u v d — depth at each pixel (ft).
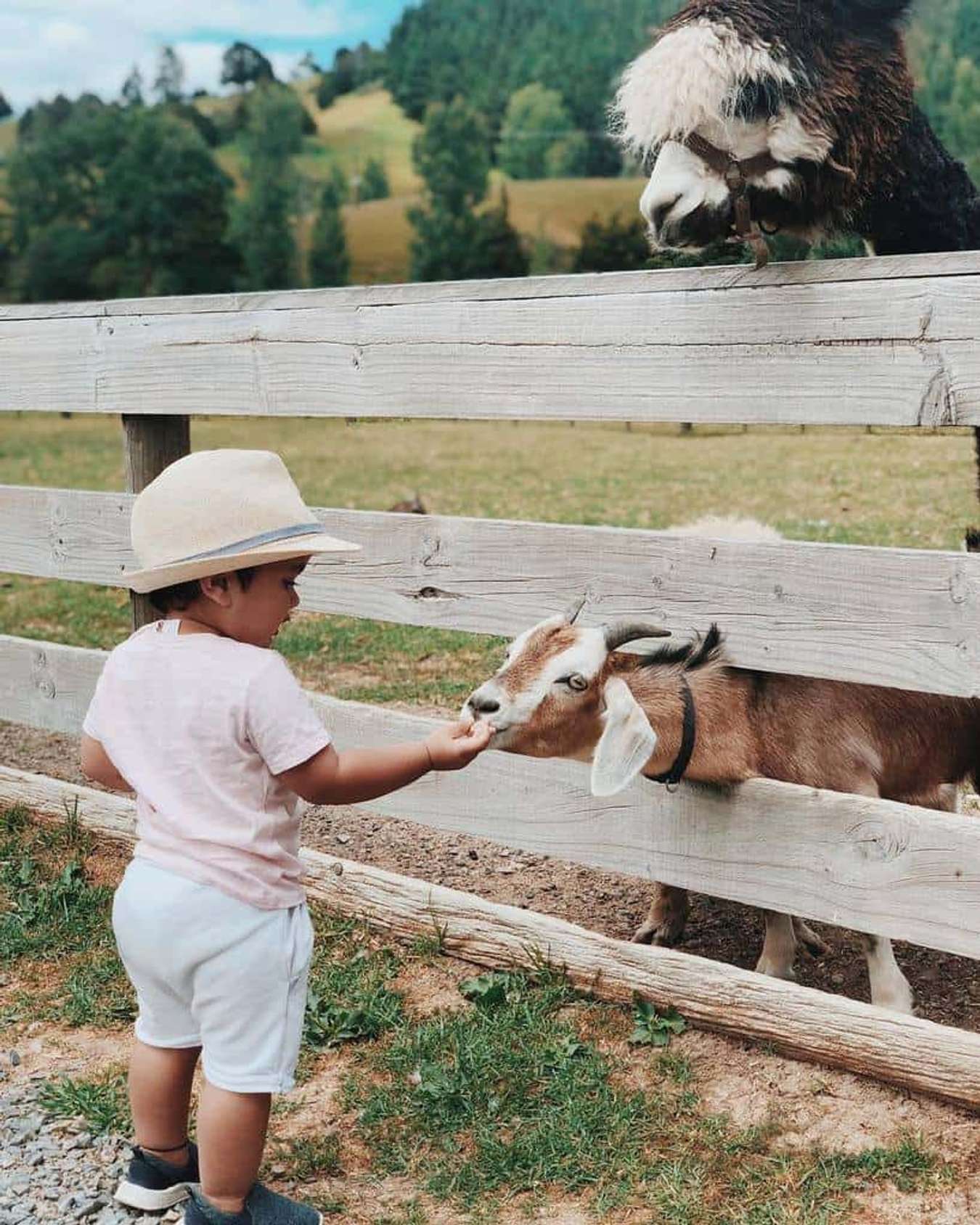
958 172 14.70
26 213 351.25
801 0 11.89
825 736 12.57
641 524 40.70
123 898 8.84
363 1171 10.42
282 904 8.84
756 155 11.71
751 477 53.93
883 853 11.24
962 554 10.48
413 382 13.26
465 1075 11.42
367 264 344.90
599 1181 10.14
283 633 28.50
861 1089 11.23
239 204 354.95
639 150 12.03
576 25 456.45
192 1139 10.63
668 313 11.59
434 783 14.06
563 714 11.71
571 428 96.12
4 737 22.57
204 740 8.61
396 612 13.92
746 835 12.05
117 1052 12.21
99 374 16.01
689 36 11.41
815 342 10.85
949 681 10.67
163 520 8.72
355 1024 12.32
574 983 12.84
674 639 12.14
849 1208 9.74
